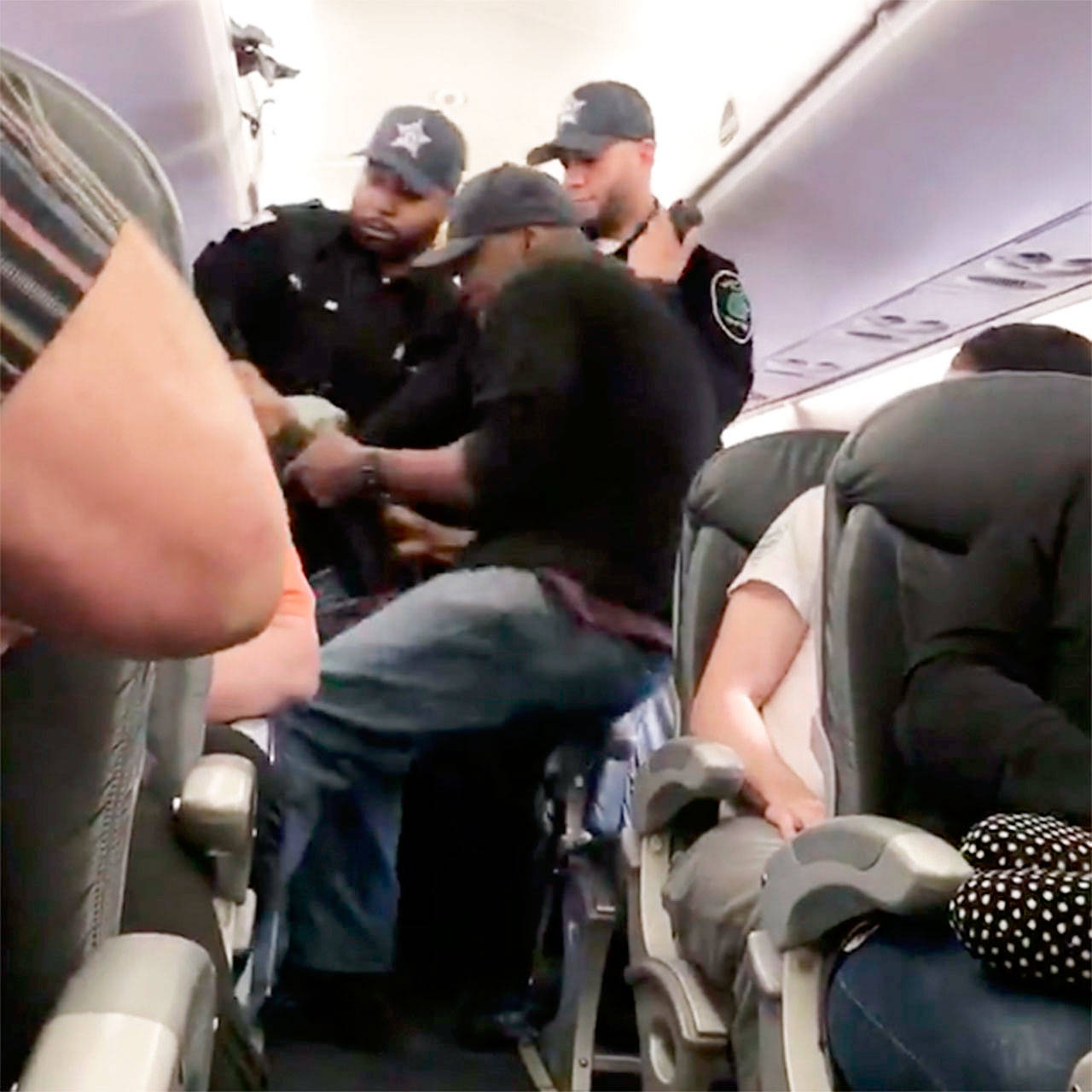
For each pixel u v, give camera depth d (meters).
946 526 1.47
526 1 3.77
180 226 0.68
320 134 4.78
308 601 1.79
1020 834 1.23
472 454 2.63
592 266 2.60
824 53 3.05
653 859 2.03
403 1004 2.76
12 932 0.71
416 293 2.82
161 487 0.45
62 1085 0.57
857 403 5.57
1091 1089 0.90
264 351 2.88
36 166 0.44
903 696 1.46
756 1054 1.52
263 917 1.96
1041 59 2.55
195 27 2.63
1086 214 3.17
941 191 3.29
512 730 2.65
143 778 1.23
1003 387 1.51
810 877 1.32
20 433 0.42
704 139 3.92
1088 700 1.44
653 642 2.67
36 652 0.67
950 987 1.15
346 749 2.59
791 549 2.06
